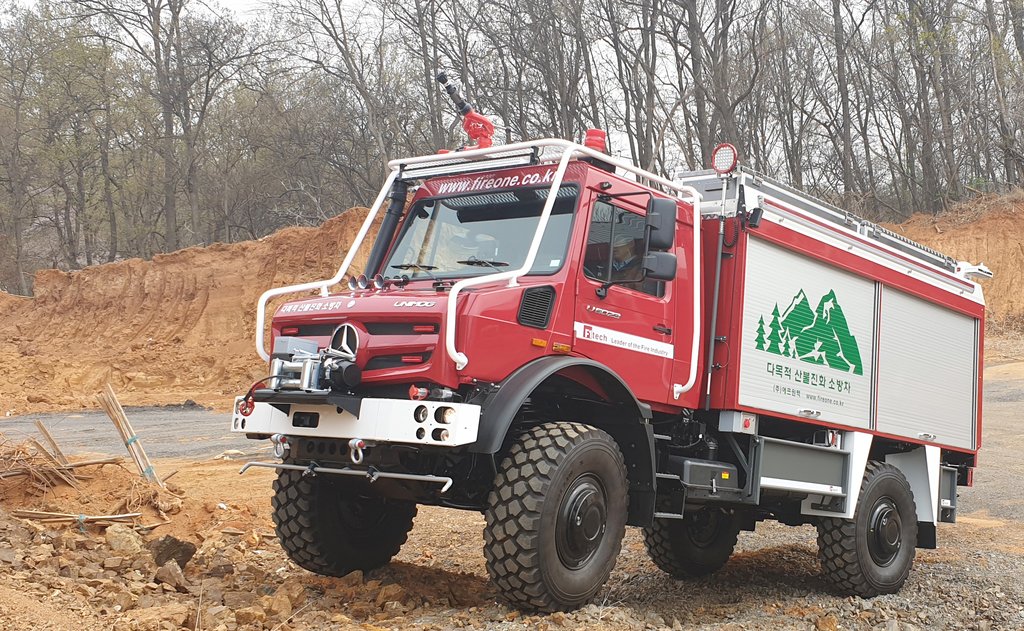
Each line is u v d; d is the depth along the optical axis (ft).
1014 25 134.31
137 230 174.50
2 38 161.27
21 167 172.55
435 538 30.91
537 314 19.88
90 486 29.89
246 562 25.50
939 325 31.78
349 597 21.15
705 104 135.13
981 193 131.44
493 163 22.94
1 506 27.14
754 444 23.91
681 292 23.47
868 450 27.55
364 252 99.14
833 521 26.30
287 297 102.42
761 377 24.32
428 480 18.38
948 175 140.97
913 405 30.04
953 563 30.40
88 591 18.42
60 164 167.32
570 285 20.52
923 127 144.46
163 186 181.57
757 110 143.23
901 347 29.73
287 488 22.16
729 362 23.71
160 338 107.55
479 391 18.85
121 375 96.73
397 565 24.95
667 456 23.09
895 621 22.59
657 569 29.43
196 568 23.22
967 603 25.18
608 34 129.18
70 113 164.35
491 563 18.56
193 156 159.22
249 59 151.74
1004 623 23.21
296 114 161.17
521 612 19.06
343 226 103.35
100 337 113.39
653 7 122.42
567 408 22.21
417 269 22.56
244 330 103.55
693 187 25.45
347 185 167.32
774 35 139.13
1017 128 140.87
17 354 110.01
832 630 21.80
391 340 18.89
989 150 150.20
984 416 68.95
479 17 135.85
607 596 23.44
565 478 18.89
